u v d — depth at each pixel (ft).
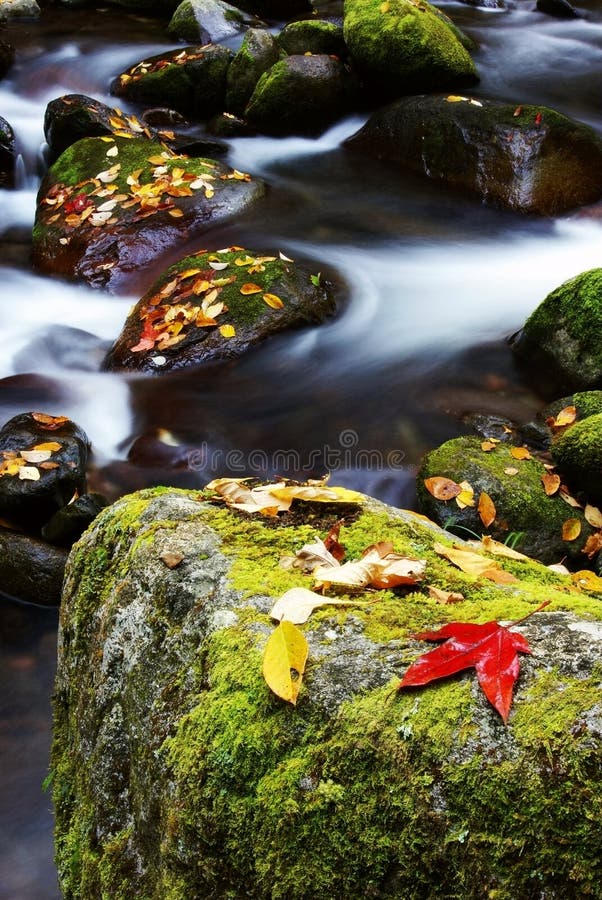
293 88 28.99
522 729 4.01
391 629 4.97
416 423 15.93
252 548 6.11
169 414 16.26
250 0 39.52
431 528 7.72
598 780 3.74
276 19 39.88
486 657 4.31
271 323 17.84
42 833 9.27
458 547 7.06
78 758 6.50
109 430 16.12
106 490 14.65
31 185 28.25
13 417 15.90
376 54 28.78
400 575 5.60
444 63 28.55
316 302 18.80
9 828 9.32
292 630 4.73
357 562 5.72
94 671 6.34
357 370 17.49
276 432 15.78
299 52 32.27
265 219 23.54
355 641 4.89
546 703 4.07
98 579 6.79
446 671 4.32
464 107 25.53
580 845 3.69
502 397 16.56
